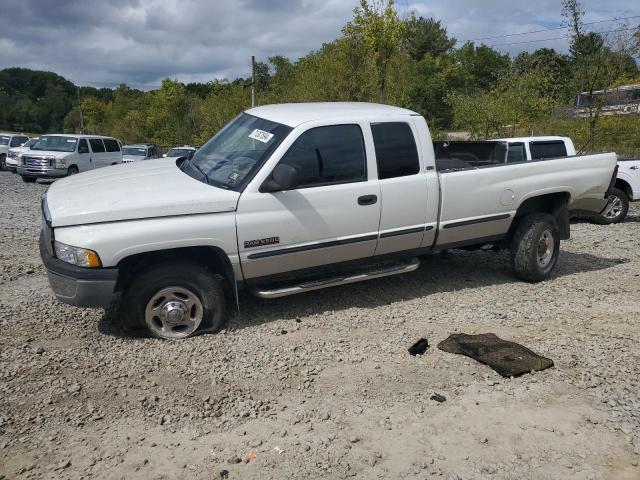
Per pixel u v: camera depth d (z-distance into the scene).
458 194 5.75
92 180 5.14
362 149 5.24
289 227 4.90
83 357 4.31
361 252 5.37
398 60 18.84
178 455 3.16
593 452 3.23
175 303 4.66
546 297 6.00
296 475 3.00
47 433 3.33
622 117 19.05
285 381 4.03
